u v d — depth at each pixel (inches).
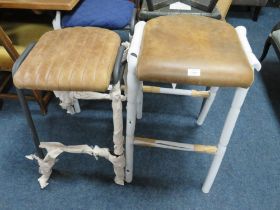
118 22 43.4
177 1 41.0
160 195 40.6
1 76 59.4
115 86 29.3
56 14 43.6
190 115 54.2
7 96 53.1
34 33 48.0
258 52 73.7
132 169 40.6
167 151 46.9
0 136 48.8
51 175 42.7
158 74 26.2
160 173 43.6
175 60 26.5
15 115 53.2
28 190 40.9
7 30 48.6
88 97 46.9
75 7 45.5
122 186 41.6
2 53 42.8
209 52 27.7
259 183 42.5
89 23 43.2
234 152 46.9
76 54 30.4
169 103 56.9
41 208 38.9
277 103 57.9
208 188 40.3
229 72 25.9
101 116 53.2
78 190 41.0
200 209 39.1
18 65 29.6
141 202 39.8
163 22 32.8
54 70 28.3
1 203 39.4
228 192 41.2
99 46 31.7
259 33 82.0
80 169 43.8
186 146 36.4
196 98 58.1
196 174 43.6
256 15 87.0
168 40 29.5
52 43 32.4
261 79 65.0
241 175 43.4
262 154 46.8
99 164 44.6
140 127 51.2
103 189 41.2
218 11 39.9
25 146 47.2
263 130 51.3
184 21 33.2
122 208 39.0
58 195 40.4
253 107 56.6
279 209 39.5
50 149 36.9
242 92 28.1
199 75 25.9
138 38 31.1
